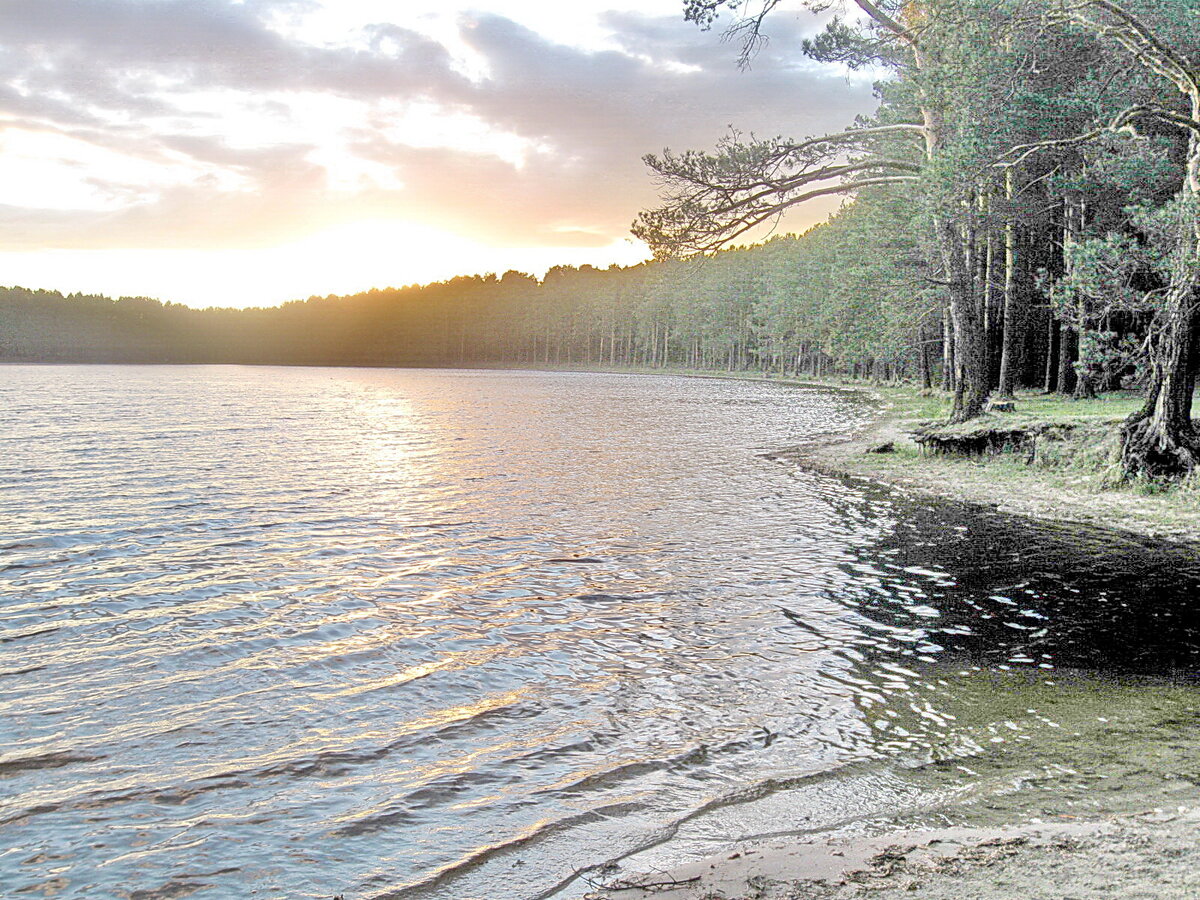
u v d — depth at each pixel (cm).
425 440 3497
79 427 4159
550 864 469
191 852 489
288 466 2631
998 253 3784
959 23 2147
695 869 446
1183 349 1708
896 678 770
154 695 754
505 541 1452
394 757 621
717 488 2056
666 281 16350
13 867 474
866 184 2812
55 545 1447
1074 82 2448
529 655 857
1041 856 417
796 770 586
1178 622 927
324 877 462
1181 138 2500
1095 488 1773
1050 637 879
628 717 692
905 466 2298
